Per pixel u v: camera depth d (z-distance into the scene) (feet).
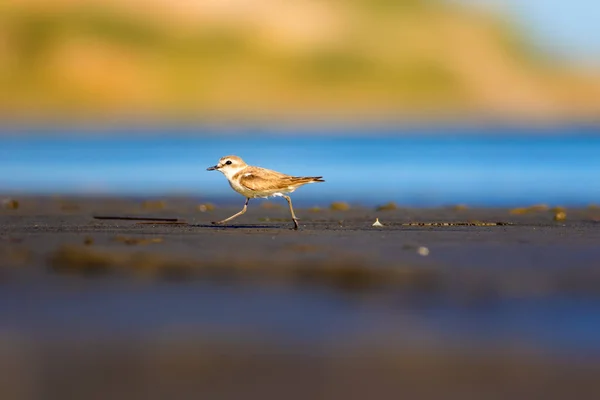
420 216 46.75
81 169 95.35
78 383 16.56
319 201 60.39
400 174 84.58
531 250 30.19
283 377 16.93
